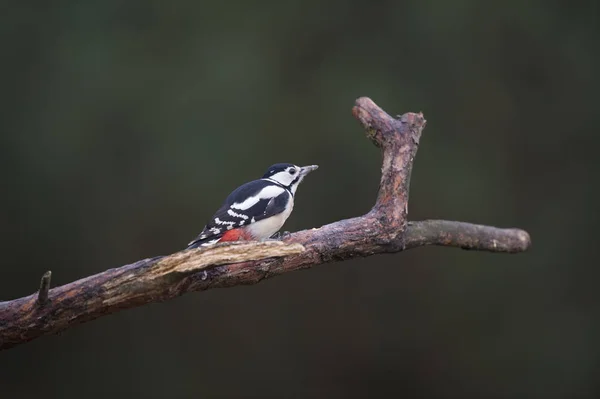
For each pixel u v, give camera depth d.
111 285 4.87
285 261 5.52
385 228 5.86
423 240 6.27
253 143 14.48
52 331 4.96
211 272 5.26
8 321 4.88
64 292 4.87
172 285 4.86
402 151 6.09
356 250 5.83
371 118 6.26
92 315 4.95
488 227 6.70
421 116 6.26
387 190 5.97
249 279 5.43
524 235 6.94
